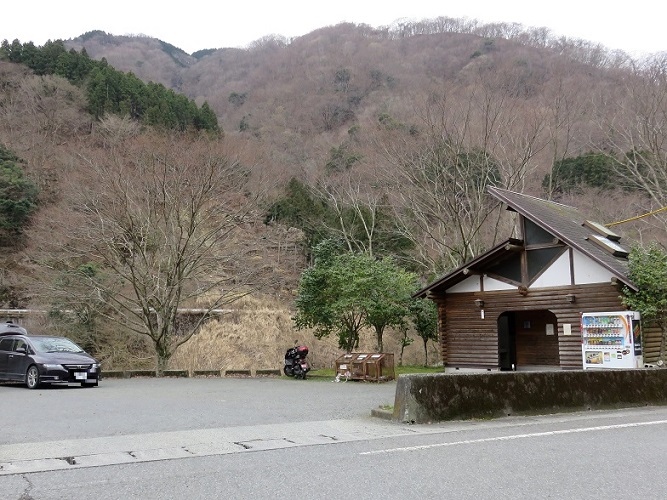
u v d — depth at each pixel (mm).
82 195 21875
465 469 5512
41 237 24922
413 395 8555
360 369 17219
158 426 8172
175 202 21484
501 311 17641
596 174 29000
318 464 5777
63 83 40594
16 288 28281
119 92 42188
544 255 16969
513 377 9625
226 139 28016
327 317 19562
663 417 9375
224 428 7969
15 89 39938
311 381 17672
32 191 31875
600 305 15672
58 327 25000
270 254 30531
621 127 26031
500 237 26750
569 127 26047
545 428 8055
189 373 20656
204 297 29531
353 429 7965
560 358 16266
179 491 4848
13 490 4906
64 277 23547
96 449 6562
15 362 14922
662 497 4605
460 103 24891
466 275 18281
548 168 28891
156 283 22422
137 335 25938
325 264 20078
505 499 4562
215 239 23500
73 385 15422
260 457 6160
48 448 6605
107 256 22797
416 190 25656
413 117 27234
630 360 14633
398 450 6441
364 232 32781
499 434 7516
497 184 26906
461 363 18422
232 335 27469
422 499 4570
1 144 35031
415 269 32125
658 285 14422
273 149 36594
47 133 36281
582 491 4770
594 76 28781
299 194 34250
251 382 17094
